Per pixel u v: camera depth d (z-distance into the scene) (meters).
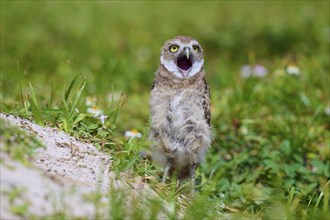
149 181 9.98
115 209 8.24
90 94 17.00
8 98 14.74
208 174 12.62
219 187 11.29
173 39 11.27
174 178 10.68
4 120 9.33
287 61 19.33
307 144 14.26
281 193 11.63
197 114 11.08
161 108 11.09
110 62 20.27
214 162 12.99
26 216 7.80
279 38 25.14
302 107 16.48
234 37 25.53
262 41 25.14
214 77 20.38
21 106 11.71
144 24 27.89
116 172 9.48
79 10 29.84
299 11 29.48
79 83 14.68
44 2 30.55
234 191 11.57
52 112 11.43
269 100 16.84
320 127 15.38
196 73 11.15
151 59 22.75
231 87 18.33
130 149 10.39
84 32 26.05
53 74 19.70
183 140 11.09
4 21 26.94
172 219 8.72
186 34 25.86
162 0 33.53
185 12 30.86
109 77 19.42
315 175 12.67
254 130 15.00
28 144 9.12
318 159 13.76
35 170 8.70
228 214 10.03
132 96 17.80
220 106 16.20
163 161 11.31
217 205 10.26
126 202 8.89
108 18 28.91
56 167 9.10
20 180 8.31
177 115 11.03
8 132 9.04
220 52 24.27
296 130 15.17
